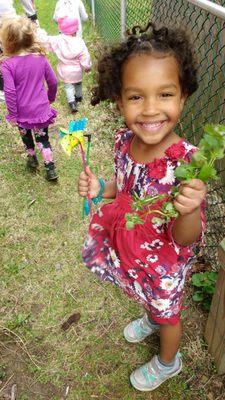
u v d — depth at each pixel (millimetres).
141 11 3688
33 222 2811
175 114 1296
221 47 2400
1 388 1934
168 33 1286
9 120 2932
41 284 2387
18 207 2932
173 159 1349
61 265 2492
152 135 1312
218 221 2400
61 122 3883
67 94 3949
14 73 2711
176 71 1261
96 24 5750
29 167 3252
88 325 2164
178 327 1645
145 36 1291
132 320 2168
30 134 3049
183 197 1058
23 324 2188
